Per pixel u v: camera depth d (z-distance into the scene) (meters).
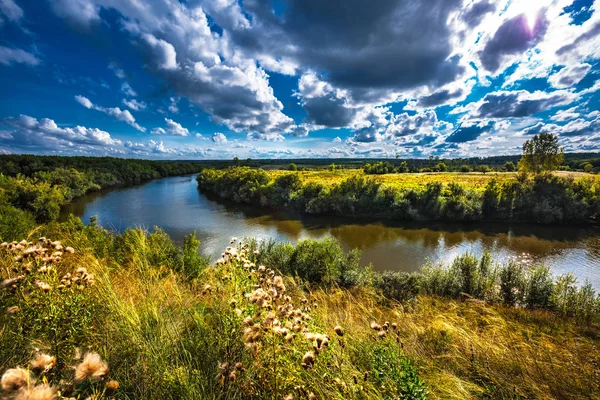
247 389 1.78
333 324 3.05
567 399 2.36
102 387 1.36
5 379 0.94
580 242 25.83
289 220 34.50
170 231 28.62
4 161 62.03
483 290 10.73
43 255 2.29
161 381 1.71
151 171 94.69
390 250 23.84
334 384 1.74
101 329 2.05
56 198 37.28
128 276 3.55
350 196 37.72
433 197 35.22
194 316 2.51
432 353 3.05
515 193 34.44
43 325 1.76
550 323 6.14
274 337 1.75
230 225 31.70
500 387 2.41
